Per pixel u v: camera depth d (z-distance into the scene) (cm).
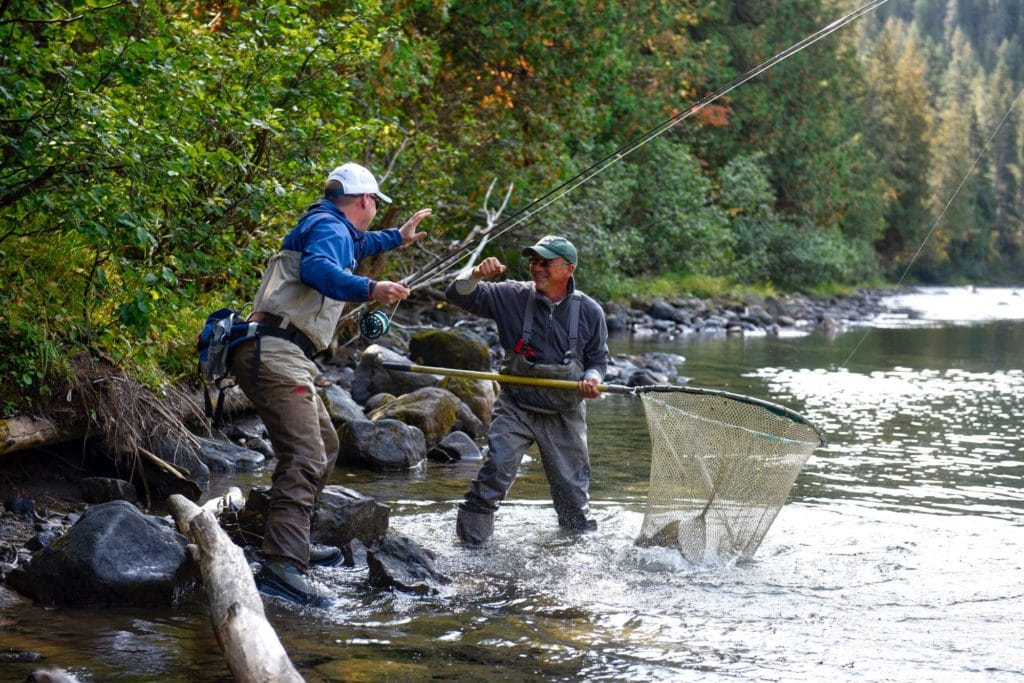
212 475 665
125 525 442
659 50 2492
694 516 533
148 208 598
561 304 554
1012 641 420
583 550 540
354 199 476
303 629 412
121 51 573
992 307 3838
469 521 545
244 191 690
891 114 5994
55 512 549
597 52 1557
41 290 589
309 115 788
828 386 1292
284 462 457
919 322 2861
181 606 433
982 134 8131
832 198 3969
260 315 460
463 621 430
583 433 571
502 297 554
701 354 1673
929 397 1216
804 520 615
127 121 562
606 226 2198
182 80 629
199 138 705
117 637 393
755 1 3656
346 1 873
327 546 507
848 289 4097
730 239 3092
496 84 1502
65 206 541
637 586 486
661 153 2644
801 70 3719
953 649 409
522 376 552
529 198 1540
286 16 770
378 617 431
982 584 497
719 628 430
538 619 435
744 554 528
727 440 530
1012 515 636
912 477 751
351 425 743
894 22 10194
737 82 573
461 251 599
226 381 762
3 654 370
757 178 3338
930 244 6869
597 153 2131
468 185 1454
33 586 428
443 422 820
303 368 460
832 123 3944
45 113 532
